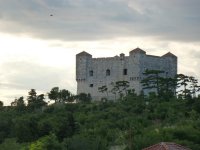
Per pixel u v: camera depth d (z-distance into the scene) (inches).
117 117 7244.1
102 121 6939.0
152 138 5226.4
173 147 3412.9
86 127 6683.1
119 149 5191.9
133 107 7682.1
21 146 5753.0
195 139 5329.7
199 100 7583.7
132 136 5447.8
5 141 6186.0
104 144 5310.0
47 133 6122.1
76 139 5137.8
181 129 5556.1
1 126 6737.2
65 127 6235.2
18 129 6200.8
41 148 4909.0
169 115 7003.0
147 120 6865.2
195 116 6845.5
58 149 4975.4
